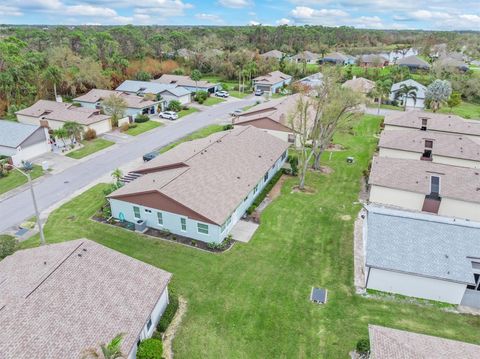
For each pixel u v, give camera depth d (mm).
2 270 20562
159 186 29406
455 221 26141
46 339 15609
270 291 23750
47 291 17531
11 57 73812
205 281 24484
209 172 33500
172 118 65500
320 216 33375
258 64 110500
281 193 37938
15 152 43062
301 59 130500
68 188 37625
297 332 20625
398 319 21734
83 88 80250
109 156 46812
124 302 18500
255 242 29078
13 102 68312
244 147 40656
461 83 92375
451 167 35938
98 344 16156
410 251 23797
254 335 20328
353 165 45875
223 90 94375
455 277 22281
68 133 48938
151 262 26312
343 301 23109
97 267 19797
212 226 27828
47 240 28484
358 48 171500
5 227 30312
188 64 117312
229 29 177375
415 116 56875
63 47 88000
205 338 20016
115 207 31297
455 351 16234
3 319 15859
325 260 27141
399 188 34594
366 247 24734
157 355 17547
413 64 119312
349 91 39531
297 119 47094
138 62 102312
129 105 65375
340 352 19391
